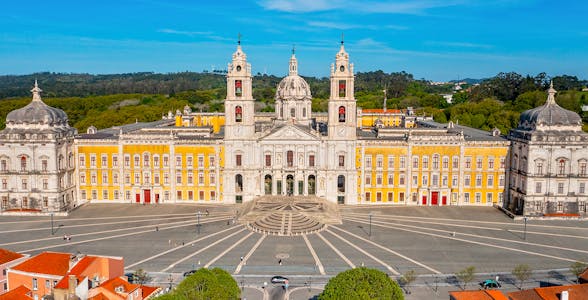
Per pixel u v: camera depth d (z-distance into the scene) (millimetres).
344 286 62094
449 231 113250
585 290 65312
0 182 130500
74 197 140125
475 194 138250
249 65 136625
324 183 139375
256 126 160500
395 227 116688
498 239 107250
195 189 140875
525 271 80688
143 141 139125
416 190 138875
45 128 130250
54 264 74312
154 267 89688
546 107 128000
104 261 73312
